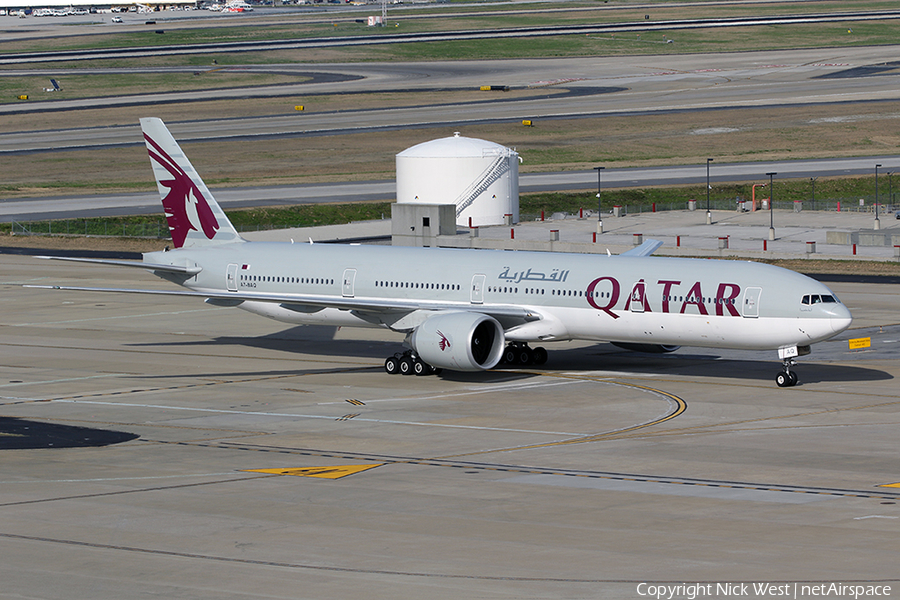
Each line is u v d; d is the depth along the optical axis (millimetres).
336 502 129250
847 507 124438
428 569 102562
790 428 169250
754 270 198875
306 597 94938
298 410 188750
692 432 167625
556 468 145875
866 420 174250
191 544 111812
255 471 146250
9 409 190750
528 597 94125
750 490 133000
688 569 101688
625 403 191125
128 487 137625
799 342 193375
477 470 145500
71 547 110938
